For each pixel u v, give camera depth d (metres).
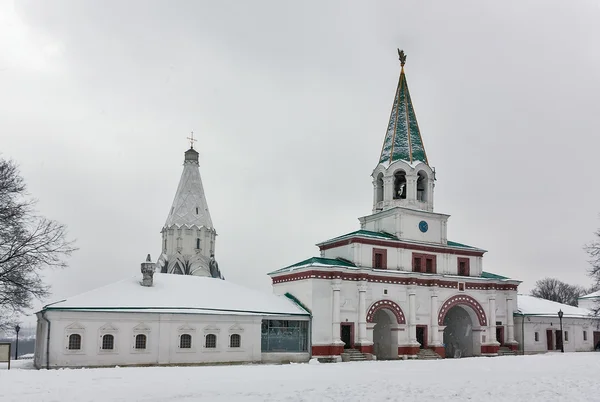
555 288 145.75
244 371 33.22
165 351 46.09
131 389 23.70
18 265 40.78
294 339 52.62
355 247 56.66
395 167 62.66
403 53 68.19
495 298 64.50
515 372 30.25
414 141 64.69
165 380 27.38
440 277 60.19
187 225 96.06
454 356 65.25
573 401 18.22
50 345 42.22
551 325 69.25
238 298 52.25
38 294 41.97
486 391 20.92
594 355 52.53
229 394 21.77
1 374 29.62
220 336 48.62
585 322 73.31
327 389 22.73
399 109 65.62
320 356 52.59
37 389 23.75
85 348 43.31
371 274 56.16
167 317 46.59
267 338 51.31
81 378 28.08
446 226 63.53
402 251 59.34
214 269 97.12
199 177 100.94
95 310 43.91
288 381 26.66
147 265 49.62
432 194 63.62
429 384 23.86
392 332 57.53
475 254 64.56
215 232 100.44
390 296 57.19
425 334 58.91
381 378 27.56
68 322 43.06
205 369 34.94
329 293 54.47
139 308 45.78
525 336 66.50
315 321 53.06
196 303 48.88
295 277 56.31
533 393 20.09
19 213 41.41
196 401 20.02
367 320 55.31
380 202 63.56
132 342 45.09
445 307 60.28
